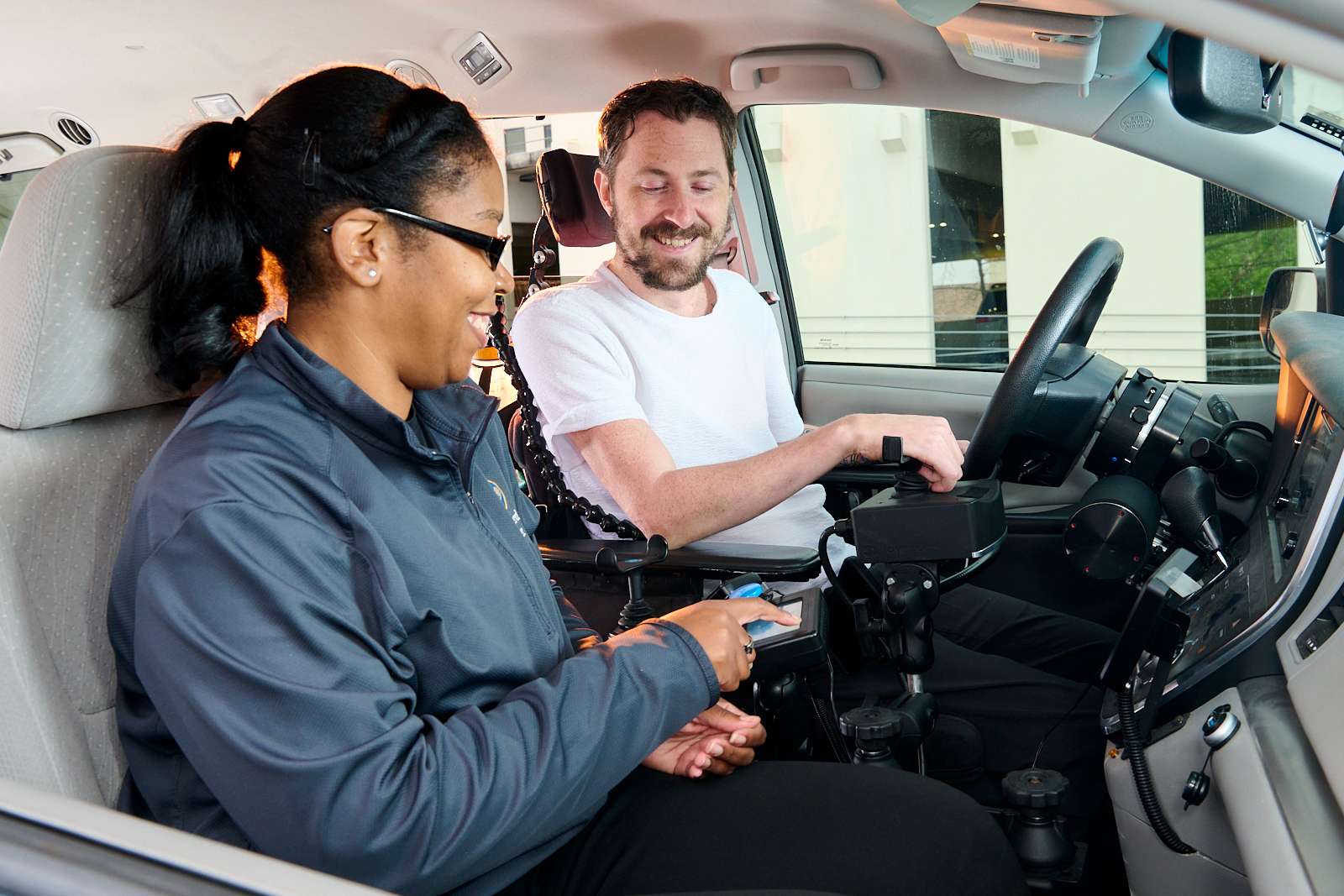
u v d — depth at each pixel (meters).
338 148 0.98
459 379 1.11
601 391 1.79
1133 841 1.42
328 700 0.87
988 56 1.87
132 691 1.00
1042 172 2.45
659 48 2.22
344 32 2.34
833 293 2.94
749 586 1.52
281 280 1.06
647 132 1.82
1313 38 0.70
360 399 1.00
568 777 0.97
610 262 1.98
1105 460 1.88
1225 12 0.71
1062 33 1.67
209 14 2.29
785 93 2.28
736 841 1.11
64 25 2.33
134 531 0.94
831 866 1.08
